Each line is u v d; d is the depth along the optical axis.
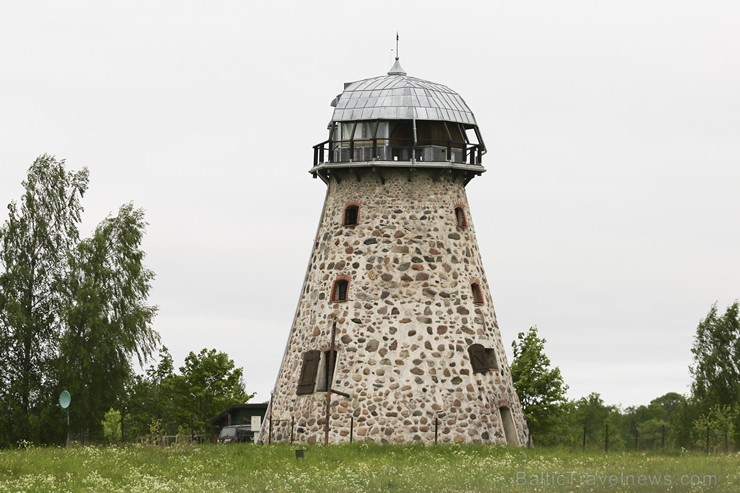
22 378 68.38
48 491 37.88
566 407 65.62
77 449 49.16
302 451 47.84
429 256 58.44
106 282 69.44
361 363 56.69
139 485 38.94
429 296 57.84
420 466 45.12
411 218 58.84
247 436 64.94
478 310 59.09
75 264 69.12
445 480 40.34
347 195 59.72
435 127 60.06
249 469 44.22
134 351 69.25
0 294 68.44
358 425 55.75
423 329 57.25
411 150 59.59
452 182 60.31
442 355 57.00
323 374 57.44
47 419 66.62
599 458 48.72
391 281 57.88
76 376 67.12
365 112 59.44
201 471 43.12
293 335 60.03
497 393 58.16
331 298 58.25
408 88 60.34
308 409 57.00
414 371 56.50
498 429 57.19
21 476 40.78
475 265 60.25
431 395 56.25
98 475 40.84
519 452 51.50
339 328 57.53
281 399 59.00
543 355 65.75
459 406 56.41
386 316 57.34
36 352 69.06
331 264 58.91
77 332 67.75
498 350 59.66
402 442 55.31
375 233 58.62
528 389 64.88
